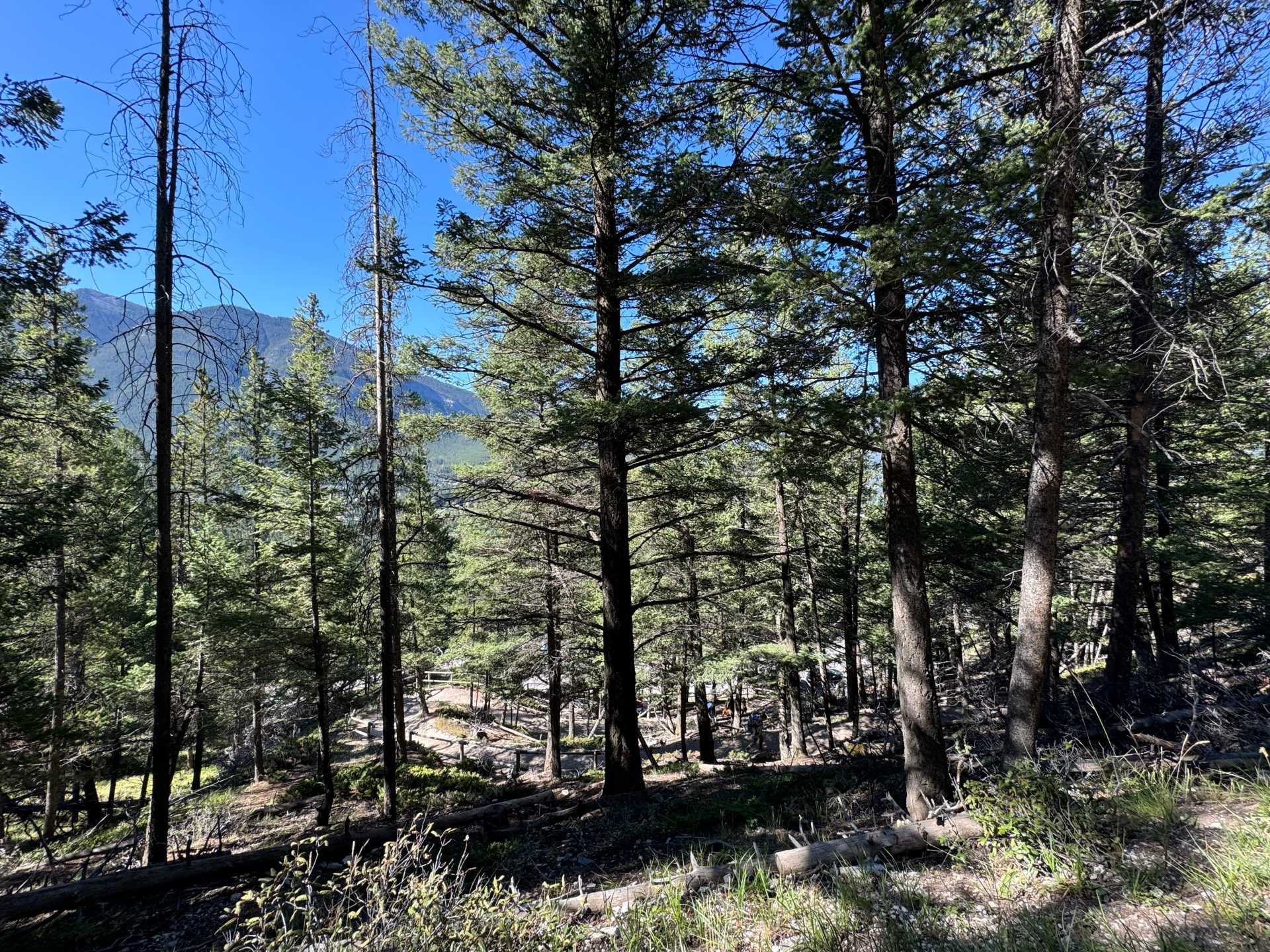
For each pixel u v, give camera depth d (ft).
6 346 32.60
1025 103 22.93
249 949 11.43
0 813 39.75
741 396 28.35
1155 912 11.21
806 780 31.09
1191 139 19.71
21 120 25.76
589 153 27.14
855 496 54.39
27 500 33.94
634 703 33.78
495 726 94.02
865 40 19.80
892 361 23.70
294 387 47.37
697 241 28.99
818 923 12.40
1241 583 39.24
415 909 11.38
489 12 28.86
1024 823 14.79
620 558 33.96
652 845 23.43
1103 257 19.90
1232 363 29.78
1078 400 25.88
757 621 55.52
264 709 63.36
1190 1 16.19
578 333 36.78
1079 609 46.70
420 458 45.96
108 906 21.77
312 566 47.93
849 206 23.35
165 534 28.37
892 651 59.77
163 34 28.04
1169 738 26.32
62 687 49.24
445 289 29.25
